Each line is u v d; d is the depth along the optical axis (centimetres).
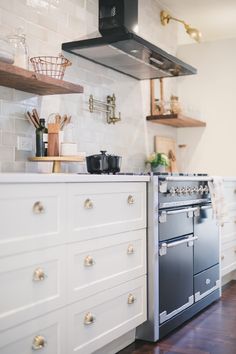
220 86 452
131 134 378
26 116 263
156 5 416
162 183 278
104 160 276
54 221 196
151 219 271
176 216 298
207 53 458
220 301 359
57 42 291
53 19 288
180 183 305
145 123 401
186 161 464
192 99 464
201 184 341
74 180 206
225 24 459
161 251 276
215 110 454
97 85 332
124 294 249
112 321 238
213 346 263
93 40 286
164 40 436
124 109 367
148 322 271
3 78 231
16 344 177
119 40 278
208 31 480
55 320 197
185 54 467
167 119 395
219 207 349
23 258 179
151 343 269
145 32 399
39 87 252
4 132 250
